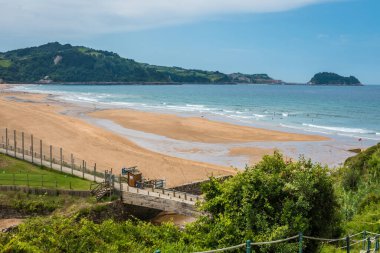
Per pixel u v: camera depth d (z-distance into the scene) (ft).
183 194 123.13
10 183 127.24
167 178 158.71
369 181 104.78
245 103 560.61
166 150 213.66
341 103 572.10
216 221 60.34
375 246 59.41
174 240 62.39
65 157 184.34
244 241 53.52
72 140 220.64
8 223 109.09
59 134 233.35
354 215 79.92
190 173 166.61
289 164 64.34
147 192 124.26
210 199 64.64
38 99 504.84
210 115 371.35
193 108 449.89
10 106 344.08
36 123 262.26
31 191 122.21
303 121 346.95
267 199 57.72
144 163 180.75
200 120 320.50
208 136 252.42
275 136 255.91
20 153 168.04
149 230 66.13
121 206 123.95
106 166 173.37
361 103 572.51
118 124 291.58
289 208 56.34
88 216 113.29
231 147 222.89
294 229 54.54
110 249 55.36
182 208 114.11
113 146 212.02
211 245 57.31
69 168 151.53
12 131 233.35
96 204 117.60
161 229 65.92
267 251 51.72
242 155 205.05
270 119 354.13
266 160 65.31
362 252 58.08
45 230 55.52
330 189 60.59
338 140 247.50
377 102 592.60
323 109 472.44
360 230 70.95
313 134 268.41
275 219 56.49
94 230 59.47
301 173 59.72
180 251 55.67
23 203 115.24
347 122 348.79
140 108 426.51
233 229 56.54
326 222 60.18
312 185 58.44
